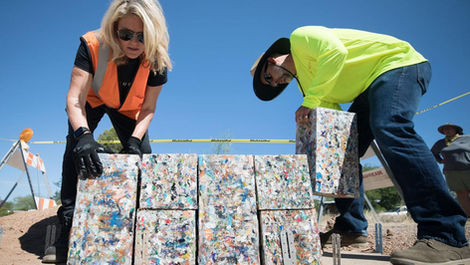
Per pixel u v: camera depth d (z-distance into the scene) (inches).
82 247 64.0
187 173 70.2
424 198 80.8
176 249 65.9
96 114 118.1
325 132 89.4
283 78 117.7
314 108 90.5
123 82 102.0
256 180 72.8
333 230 118.6
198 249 66.9
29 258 115.1
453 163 197.6
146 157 69.6
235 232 68.6
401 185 84.7
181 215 67.8
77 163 69.1
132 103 107.6
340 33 100.0
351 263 94.1
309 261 70.7
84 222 65.1
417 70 90.8
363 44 96.0
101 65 94.6
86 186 66.8
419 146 82.0
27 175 246.1
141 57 99.0
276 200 72.4
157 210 67.4
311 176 88.4
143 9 86.2
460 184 195.5
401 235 163.6
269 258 69.0
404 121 84.4
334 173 88.4
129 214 66.4
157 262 64.6
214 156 72.3
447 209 79.4
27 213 182.1
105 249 64.3
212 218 68.4
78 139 79.4
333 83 91.4
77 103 89.0
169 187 68.6
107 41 90.7
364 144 106.3
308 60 101.0
